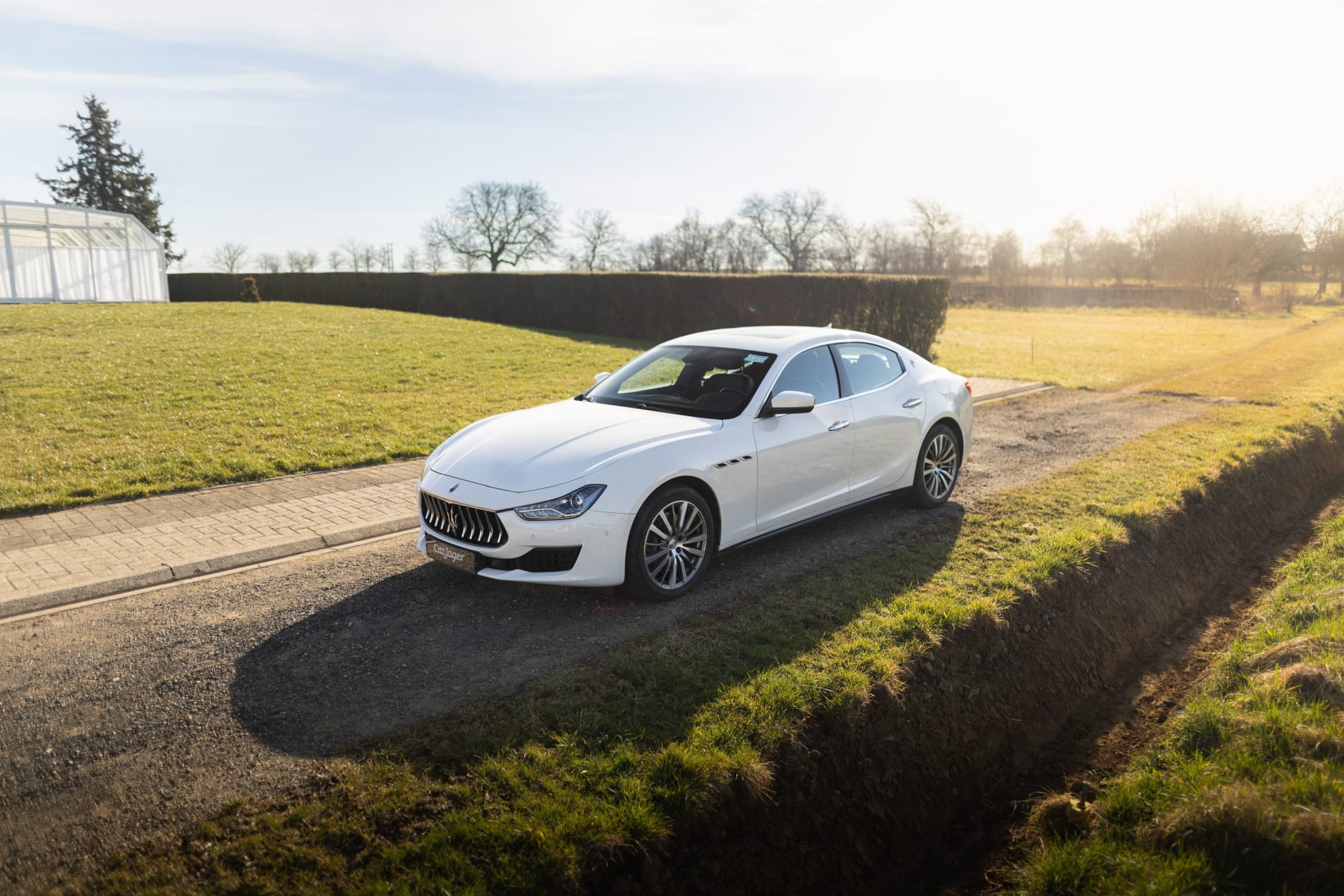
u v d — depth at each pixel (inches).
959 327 1357.0
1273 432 385.1
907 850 140.8
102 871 105.3
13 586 193.6
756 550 225.5
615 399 224.2
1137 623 221.6
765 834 126.1
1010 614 189.9
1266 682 157.9
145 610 185.3
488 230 2508.6
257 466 312.2
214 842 110.0
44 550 221.0
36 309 826.8
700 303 855.7
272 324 782.5
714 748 130.4
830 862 130.6
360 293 1293.1
